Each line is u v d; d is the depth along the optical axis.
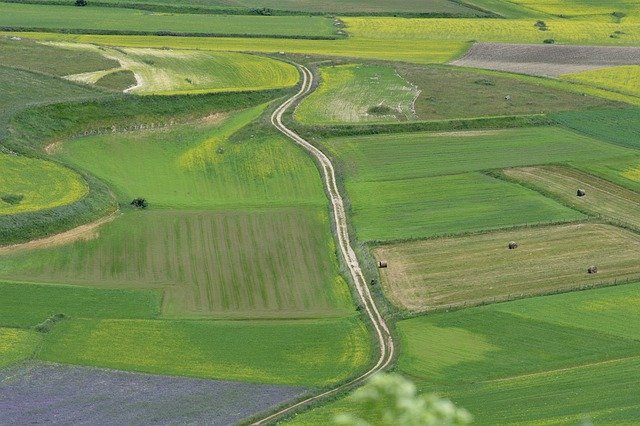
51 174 124.38
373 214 117.56
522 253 105.06
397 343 84.44
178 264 104.06
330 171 133.50
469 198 123.06
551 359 79.94
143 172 133.50
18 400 71.88
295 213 117.88
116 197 122.12
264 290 98.62
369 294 96.31
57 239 108.19
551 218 116.06
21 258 103.75
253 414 69.56
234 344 85.38
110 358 81.75
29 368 79.12
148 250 107.00
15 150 130.12
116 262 104.44
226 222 114.62
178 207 119.94
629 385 72.31
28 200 115.38
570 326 86.44
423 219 115.88
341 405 71.62
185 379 77.56
